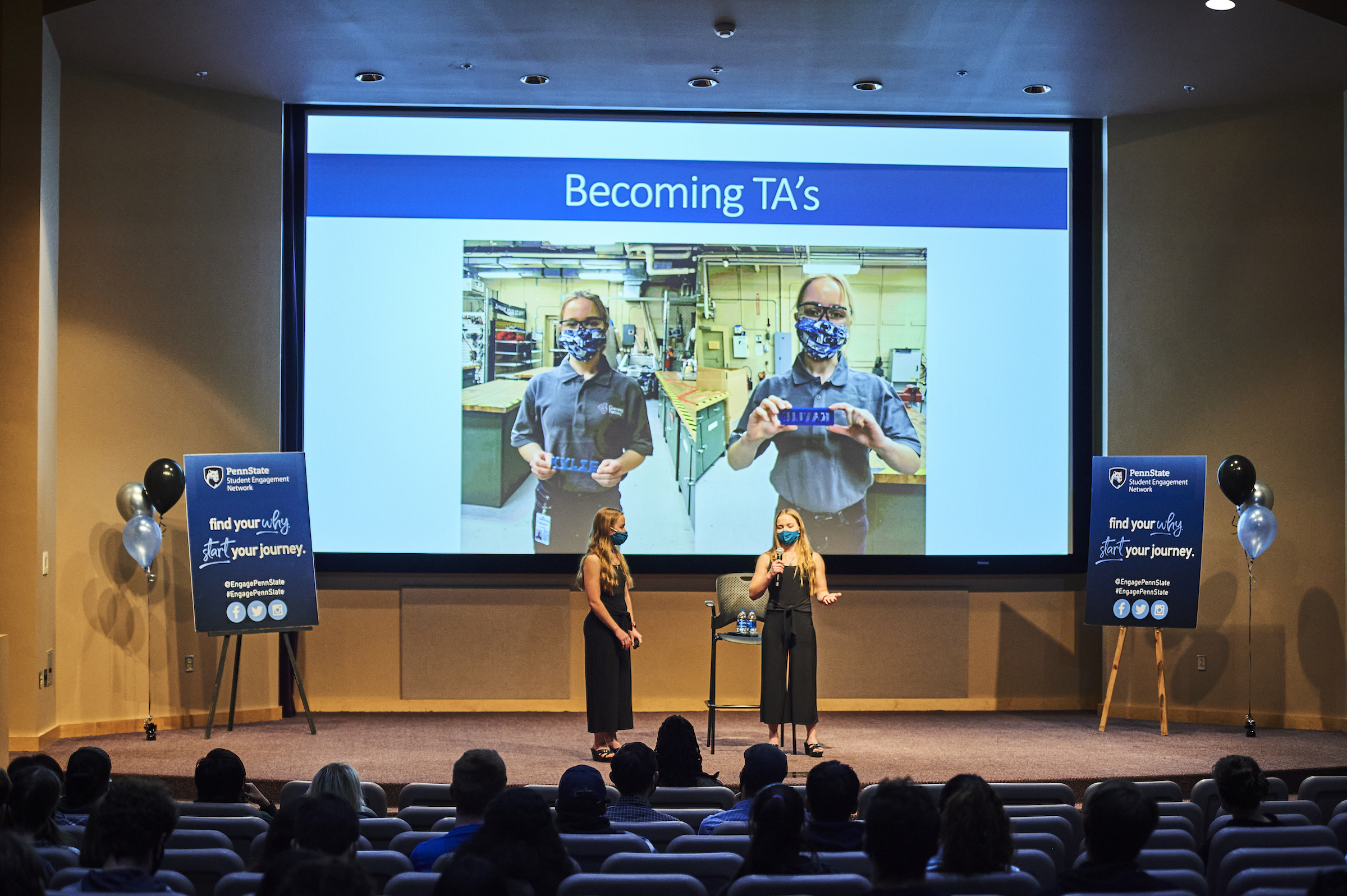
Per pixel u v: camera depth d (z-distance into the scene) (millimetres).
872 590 9297
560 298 9133
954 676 9312
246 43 7816
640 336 9148
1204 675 8859
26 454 7594
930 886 2557
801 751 7551
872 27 7562
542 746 7680
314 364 8992
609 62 8180
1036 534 9258
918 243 9281
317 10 7305
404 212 9062
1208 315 8906
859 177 9289
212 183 8609
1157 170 9070
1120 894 2771
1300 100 8719
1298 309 8688
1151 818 2812
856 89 8703
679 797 4801
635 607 9188
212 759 4484
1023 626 9367
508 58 8102
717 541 9102
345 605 9070
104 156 8258
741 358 9180
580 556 9047
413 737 7984
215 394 8570
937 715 9102
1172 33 7602
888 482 9195
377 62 8156
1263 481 8758
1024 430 9273
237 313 8672
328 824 2963
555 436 9062
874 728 8484
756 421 9148
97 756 4422
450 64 8203
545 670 9109
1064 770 6918
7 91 7586
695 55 8055
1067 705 9383
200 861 3371
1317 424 8633
